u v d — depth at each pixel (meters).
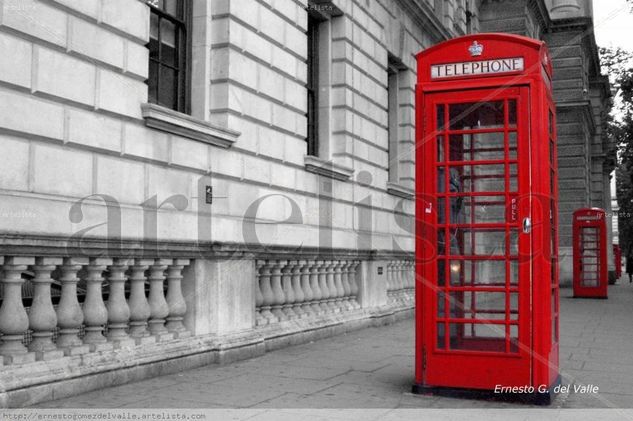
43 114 6.07
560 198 33.16
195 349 7.90
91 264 6.63
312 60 12.89
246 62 9.38
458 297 6.58
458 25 21.88
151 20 8.30
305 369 8.05
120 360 6.79
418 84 6.75
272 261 9.95
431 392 6.57
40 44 6.09
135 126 7.26
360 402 6.26
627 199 48.59
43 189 6.03
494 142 6.65
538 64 6.39
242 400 6.27
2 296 5.83
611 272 39.53
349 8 13.03
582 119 33.25
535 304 6.29
